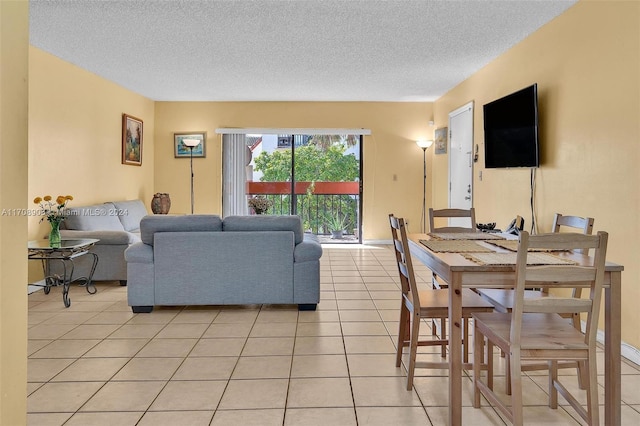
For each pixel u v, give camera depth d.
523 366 2.24
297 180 7.78
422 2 3.44
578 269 1.74
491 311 2.26
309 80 5.95
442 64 5.14
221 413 2.09
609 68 3.01
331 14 3.68
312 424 2.00
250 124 7.46
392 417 2.06
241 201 7.62
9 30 1.27
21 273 1.35
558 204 3.65
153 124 7.43
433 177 7.42
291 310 3.80
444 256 2.15
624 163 2.86
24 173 1.36
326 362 2.69
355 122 7.49
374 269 5.53
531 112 3.88
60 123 4.84
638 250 2.73
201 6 3.53
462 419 2.05
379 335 3.17
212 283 3.68
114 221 5.38
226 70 5.44
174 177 7.49
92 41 4.33
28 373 2.52
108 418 2.04
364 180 7.56
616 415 1.88
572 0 3.36
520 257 1.73
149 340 3.06
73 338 3.09
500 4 3.46
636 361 2.69
